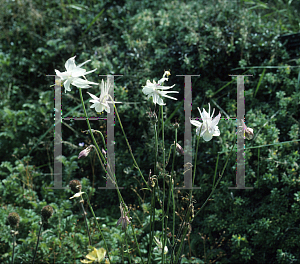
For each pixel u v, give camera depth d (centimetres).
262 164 293
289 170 278
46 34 467
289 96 330
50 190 342
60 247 257
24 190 323
